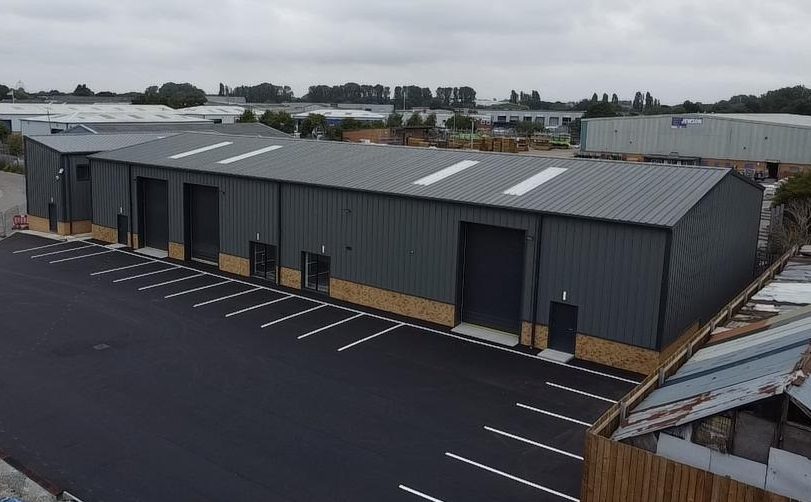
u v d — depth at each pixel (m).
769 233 40.38
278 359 25.77
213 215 39.25
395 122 149.62
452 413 21.62
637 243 24.73
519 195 28.56
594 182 29.34
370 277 32.19
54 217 47.19
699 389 16.03
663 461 13.83
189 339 27.64
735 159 90.12
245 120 126.69
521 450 19.39
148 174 41.41
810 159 84.69
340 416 21.27
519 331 28.41
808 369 14.27
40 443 19.14
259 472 18.02
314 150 40.12
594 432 14.89
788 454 13.44
